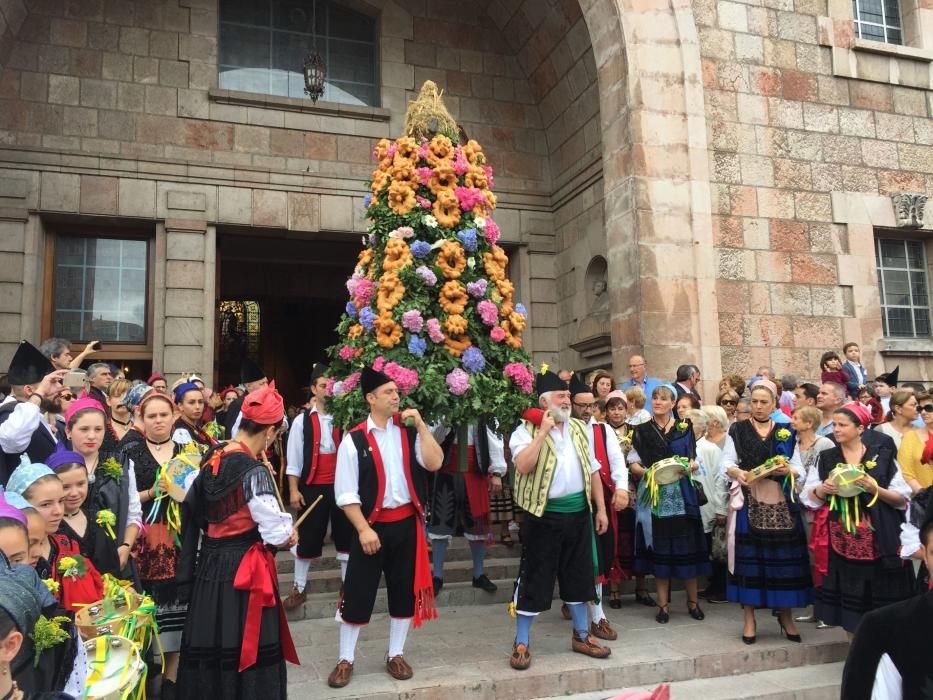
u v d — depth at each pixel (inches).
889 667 74.8
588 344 425.4
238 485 138.4
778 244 401.7
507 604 257.9
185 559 142.0
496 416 212.1
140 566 168.1
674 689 184.7
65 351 225.0
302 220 429.1
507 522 303.1
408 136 231.6
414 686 170.6
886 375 326.0
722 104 402.0
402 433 182.4
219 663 135.0
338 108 442.0
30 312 376.5
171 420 177.8
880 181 431.8
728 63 406.9
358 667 186.7
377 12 468.8
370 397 180.7
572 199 459.8
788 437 212.7
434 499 253.4
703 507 249.4
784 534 206.4
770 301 394.9
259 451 150.7
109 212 394.6
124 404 197.0
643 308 364.5
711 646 203.9
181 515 144.6
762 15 418.6
